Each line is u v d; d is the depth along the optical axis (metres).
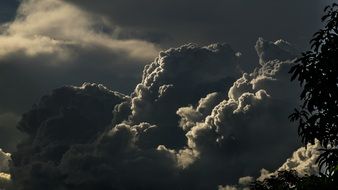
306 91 24.41
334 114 24.02
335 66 23.70
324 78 23.81
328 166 23.84
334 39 23.97
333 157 23.72
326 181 24.25
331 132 24.50
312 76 24.00
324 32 24.38
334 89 23.77
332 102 23.95
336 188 23.72
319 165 24.11
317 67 23.97
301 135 24.88
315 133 24.55
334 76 23.66
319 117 24.33
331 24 24.31
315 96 24.03
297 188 25.91
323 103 24.11
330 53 23.89
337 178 23.09
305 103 24.64
